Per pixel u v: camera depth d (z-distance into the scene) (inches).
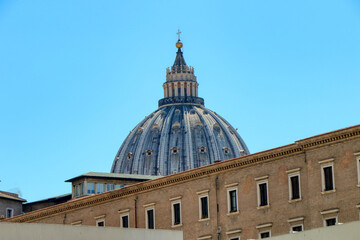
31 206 7618.1
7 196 7185.0
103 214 5674.2
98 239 3356.3
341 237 3225.9
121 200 5575.8
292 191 4665.4
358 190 4362.7
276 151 4724.4
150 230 3484.3
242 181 4904.0
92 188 7559.1
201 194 5103.3
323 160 4507.9
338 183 4443.9
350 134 4402.1
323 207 4485.7
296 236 3366.1
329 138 4483.3
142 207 5433.1
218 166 5012.3
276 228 4704.7
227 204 4963.1
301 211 4603.8
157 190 5364.2
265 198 4793.3
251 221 4827.8
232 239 4916.3
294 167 4660.4
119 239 3395.7
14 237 3203.7
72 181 7628.0
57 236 3280.0
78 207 5856.3
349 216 4379.9
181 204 5206.7
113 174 7829.7
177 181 5246.1
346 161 4416.8
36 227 3248.0
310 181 4557.1
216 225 5000.0
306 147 4589.1
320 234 3282.5
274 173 4753.9
